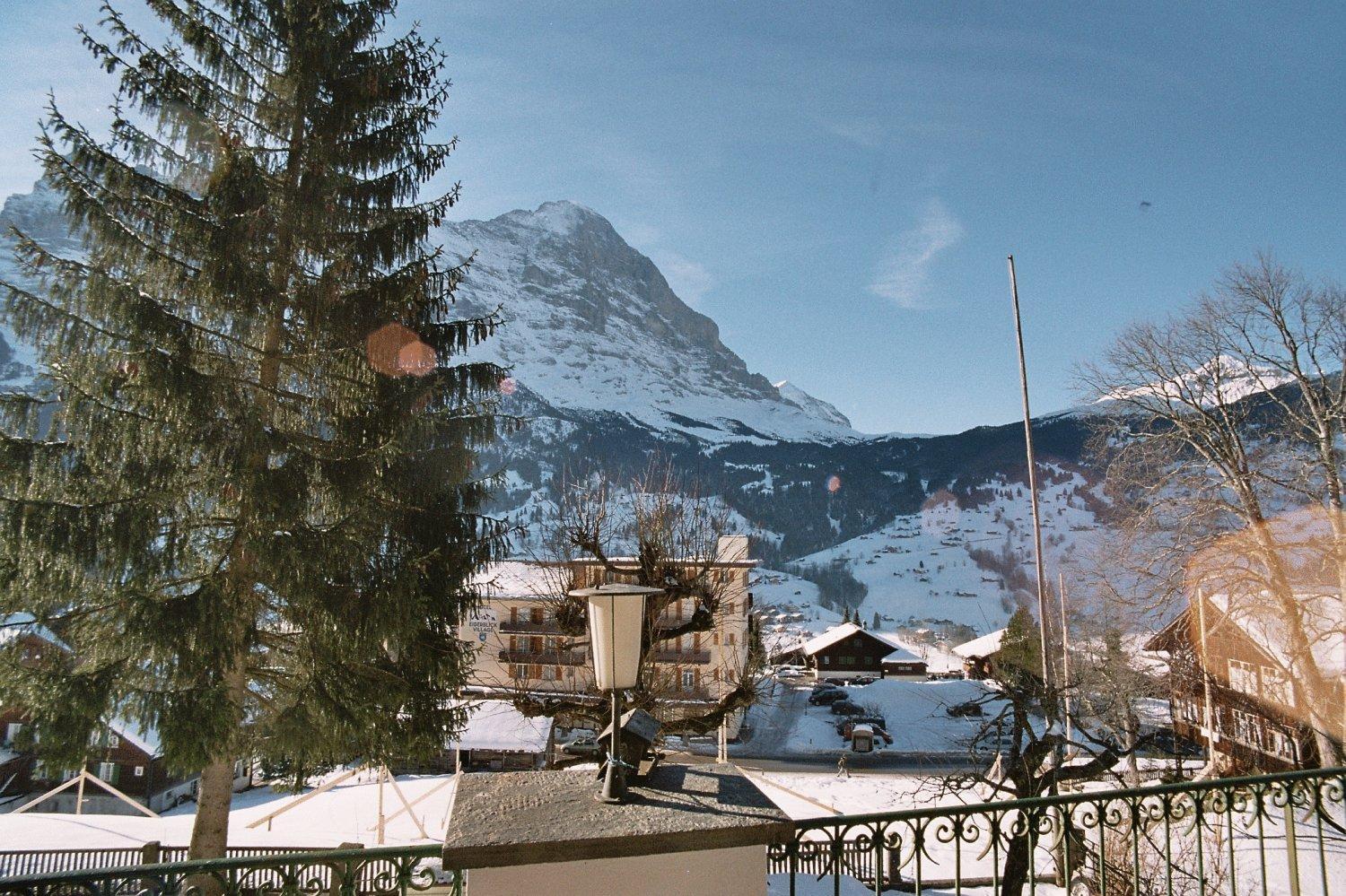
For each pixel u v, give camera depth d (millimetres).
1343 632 19828
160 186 12219
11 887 3264
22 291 10961
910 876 14422
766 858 3613
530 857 3268
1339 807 12469
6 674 10812
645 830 3412
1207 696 24797
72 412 10992
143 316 11484
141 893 3393
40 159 11344
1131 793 4910
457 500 13938
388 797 26891
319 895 3621
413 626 12547
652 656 12898
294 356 12930
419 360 13742
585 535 13703
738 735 40719
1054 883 10867
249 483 11539
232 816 25031
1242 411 21609
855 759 36938
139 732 10930
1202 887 5078
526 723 33938
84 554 10656
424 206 14062
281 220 13023
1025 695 12742
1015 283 22188
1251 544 20672
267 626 13062
